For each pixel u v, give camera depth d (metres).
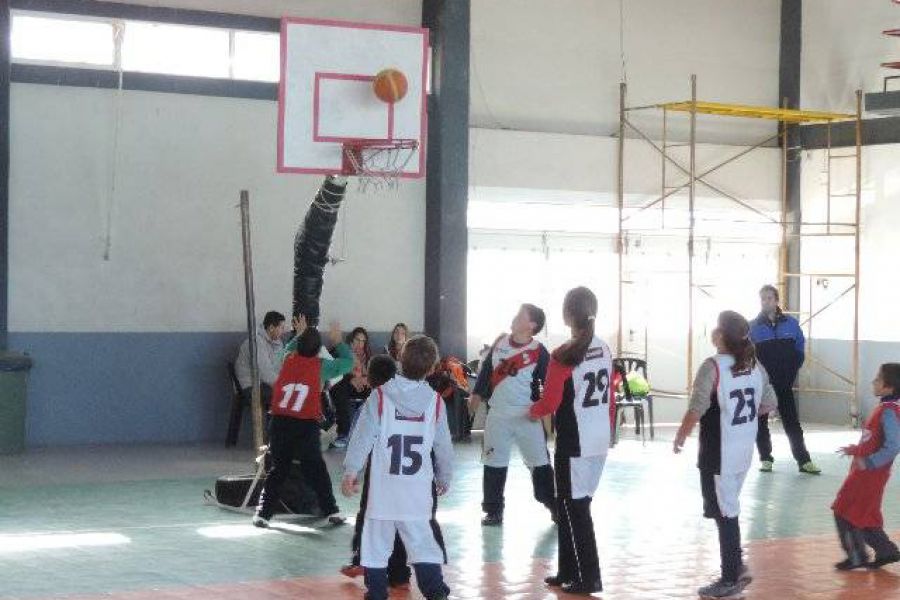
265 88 16.34
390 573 8.34
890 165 18.89
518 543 9.78
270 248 16.41
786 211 20.09
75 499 11.61
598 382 8.15
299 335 10.62
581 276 18.94
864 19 19.30
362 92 12.11
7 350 15.20
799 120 19.55
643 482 13.03
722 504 8.04
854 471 8.98
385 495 7.07
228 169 16.20
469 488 12.55
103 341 15.68
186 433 16.06
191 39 16.12
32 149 15.34
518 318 10.45
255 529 10.23
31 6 15.30
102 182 15.65
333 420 15.52
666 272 19.50
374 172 12.15
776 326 13.75
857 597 8.16
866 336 19.17
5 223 15.09
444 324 17.00
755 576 8.73
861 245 19.25
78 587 8.13
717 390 7.95
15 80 15.23
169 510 11.09
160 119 15.89
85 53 15.62
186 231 16.03
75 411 15.57
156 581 8.33
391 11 17.11
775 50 20.14
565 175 18.55
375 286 17.06
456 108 17.08
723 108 18.39
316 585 8.23
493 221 18.36
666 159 19.25
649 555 9.45
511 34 18.30
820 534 10.30
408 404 7.09
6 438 14.55
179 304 16.00
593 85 18.81
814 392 19.80
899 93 16.92
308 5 16.61
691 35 19.45
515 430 10.44
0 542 9.60
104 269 15.68
